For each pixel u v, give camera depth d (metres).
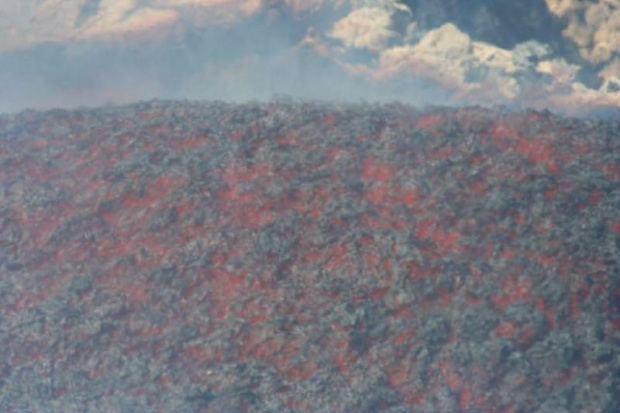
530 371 6.11
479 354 6.23
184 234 7.43
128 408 6.28
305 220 7.42
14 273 7.32
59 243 7.54
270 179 7.88
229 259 7.14
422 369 6.23
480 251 7.07
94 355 6.62
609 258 6.78
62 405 6.34
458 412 6.02
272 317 6.64
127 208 7.79
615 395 5.94
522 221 7.32
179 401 6.23
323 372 6.28
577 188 7.55
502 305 6.62
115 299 6.98
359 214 7.46
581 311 6.44
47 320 6.84
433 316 6.57
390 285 6.78
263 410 6.14
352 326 6.48
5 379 6.53
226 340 6.54
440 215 7.37
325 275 6.93
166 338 6.64
